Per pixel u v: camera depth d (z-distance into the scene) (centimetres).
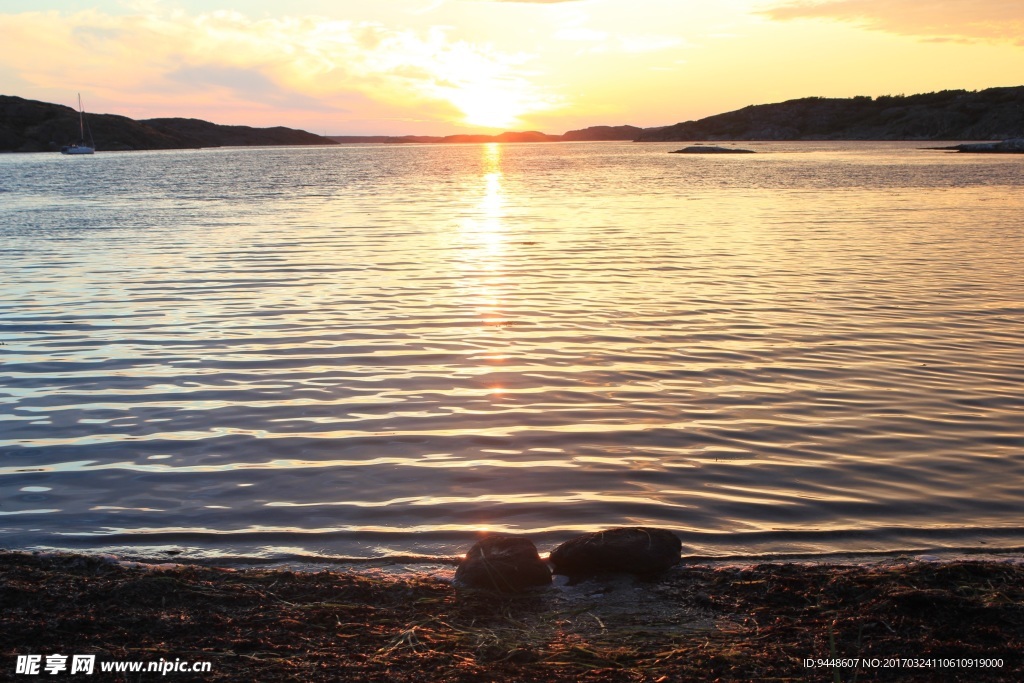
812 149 16712
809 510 792
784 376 1229
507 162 12425
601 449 951
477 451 947
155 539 743
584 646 539
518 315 1638
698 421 1041
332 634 555
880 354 1341
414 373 1255
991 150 12850
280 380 1223
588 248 2597
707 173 7756
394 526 766
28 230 3206
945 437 979
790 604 596
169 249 2627
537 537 747
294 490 845
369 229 3192
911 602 576
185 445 971
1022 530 748
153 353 1378
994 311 1642
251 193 5488
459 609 598
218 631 555
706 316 1616
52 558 666
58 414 1080
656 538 675
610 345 1409
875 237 2805
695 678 498
